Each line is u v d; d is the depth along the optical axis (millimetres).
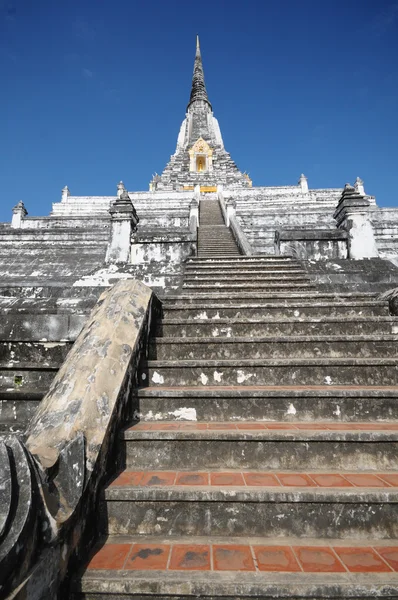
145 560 1799
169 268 7520
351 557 1821
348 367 3326
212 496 2064
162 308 4664
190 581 1633
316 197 25734
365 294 5156
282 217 18000
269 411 2910
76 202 26406
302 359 3406
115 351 2805
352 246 8812
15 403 3543
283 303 4738
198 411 2922
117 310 3307
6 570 1238
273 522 2033
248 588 1609
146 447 2504
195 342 3750
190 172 40969
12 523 1331
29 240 14406
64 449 1863
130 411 2873
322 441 2484
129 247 9570
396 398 2898
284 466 2455
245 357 3729
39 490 1525
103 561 1793
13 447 1599
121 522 2062
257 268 7645
